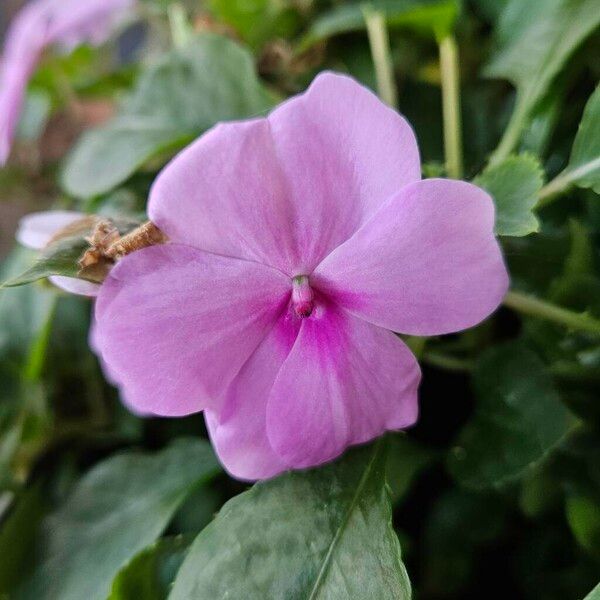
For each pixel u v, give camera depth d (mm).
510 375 109
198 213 81
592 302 109
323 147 81
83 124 216
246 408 91
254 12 155
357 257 83
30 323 154
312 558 90
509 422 107
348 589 88
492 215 80
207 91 133
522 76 118
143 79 138
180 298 83
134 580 103
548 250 114
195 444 128
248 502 95
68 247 88
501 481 104
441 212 79
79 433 154
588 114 104
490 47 138
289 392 89
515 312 122
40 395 153
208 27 156
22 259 157
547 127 117
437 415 130
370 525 91
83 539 125
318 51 145
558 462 120
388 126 80
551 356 113
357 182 82
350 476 96
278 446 90
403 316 86
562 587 127
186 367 86
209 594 89
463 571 140
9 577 127
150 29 223
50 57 193
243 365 90
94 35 203
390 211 80
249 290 86
